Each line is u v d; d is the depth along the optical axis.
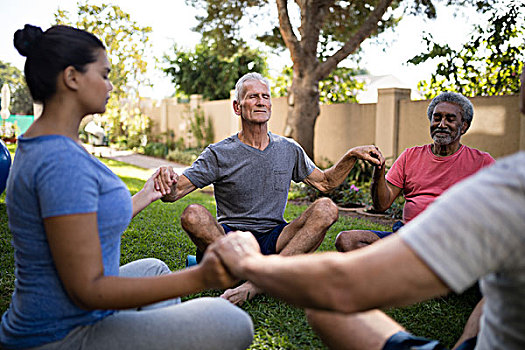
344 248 2.84
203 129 14.92
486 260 0.85
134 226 4.79
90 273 1.27
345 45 8.44
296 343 2.21
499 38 6.36
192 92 18.20
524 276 0.87
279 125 11.47
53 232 1.25
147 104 19.05
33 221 1.31
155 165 12.91
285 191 3.01
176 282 1.26
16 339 1.37
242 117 2.93
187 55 18.02
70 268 1.26
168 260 3.53
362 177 8.07
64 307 1.35
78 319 1.37
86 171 1.31
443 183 2.94
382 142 8.84
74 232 1.25
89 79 1.42
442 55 6.88
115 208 1.44
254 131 2.91
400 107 8.52
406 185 3.10
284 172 2.97
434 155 3.02
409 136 8.41
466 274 0.86
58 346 1.36
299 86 8.73
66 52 1.38
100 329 1.39
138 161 14.02
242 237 1.20
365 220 5.88
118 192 1.46
